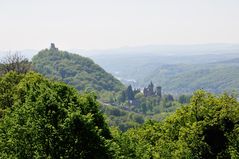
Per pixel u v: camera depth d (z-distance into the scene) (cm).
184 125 4959
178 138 4925
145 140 5603
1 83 5231
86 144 3066
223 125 4709
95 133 3130
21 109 3312
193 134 4600
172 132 5069
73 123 3031
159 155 4731
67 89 3744
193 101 4909
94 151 3098
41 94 3294
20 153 3016
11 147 3075
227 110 4712
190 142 4634
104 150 3167
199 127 4616
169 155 4706
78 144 3022
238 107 4731
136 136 5662
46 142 2998
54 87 3725
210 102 4850
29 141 3047
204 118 4809
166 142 5003
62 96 3609
